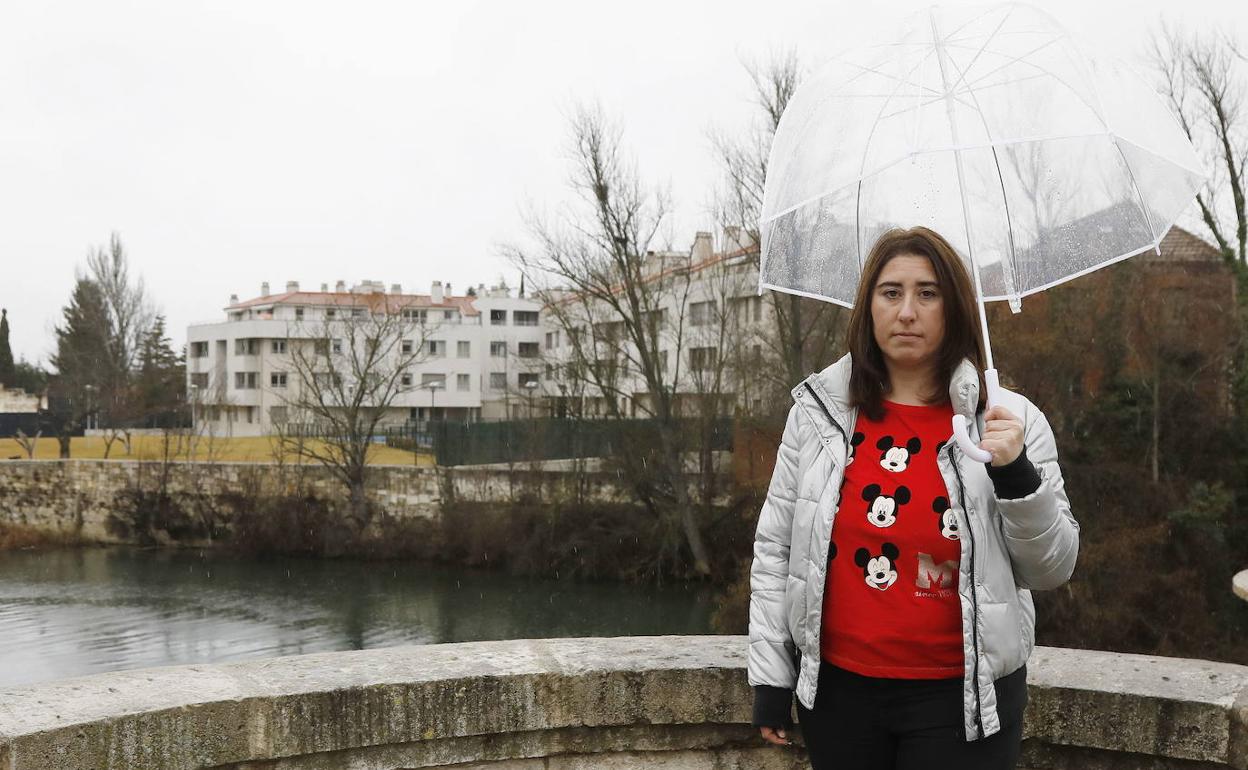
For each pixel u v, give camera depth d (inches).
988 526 85.9
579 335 1475.1
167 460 1998.0
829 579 91.5
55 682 122.0
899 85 100.4
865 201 107.6
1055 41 98.1
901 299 89.5
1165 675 123.5
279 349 3321.9
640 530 1438.2
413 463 2106.3
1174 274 1154.7
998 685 86.9
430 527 1700.3
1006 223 103.7
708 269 1488.7
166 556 1845.5
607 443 1467.8
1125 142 99.9
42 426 3093.0
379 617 1306.6
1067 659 131.0
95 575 1649.9
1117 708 118.4
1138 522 1015.0
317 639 1200.2
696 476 1411.2
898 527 87.7
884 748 90.7
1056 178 101.7
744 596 1123.9
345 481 1806.1
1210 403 1085.1
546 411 1628.9
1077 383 1096.2
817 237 108.2
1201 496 991.6
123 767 110.9
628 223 1391.5
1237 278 1091.9
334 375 1975.9
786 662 95.1
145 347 3282.5
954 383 87.0
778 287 105.8
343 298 3604.8
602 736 130.4
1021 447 80.4
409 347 2490.2
